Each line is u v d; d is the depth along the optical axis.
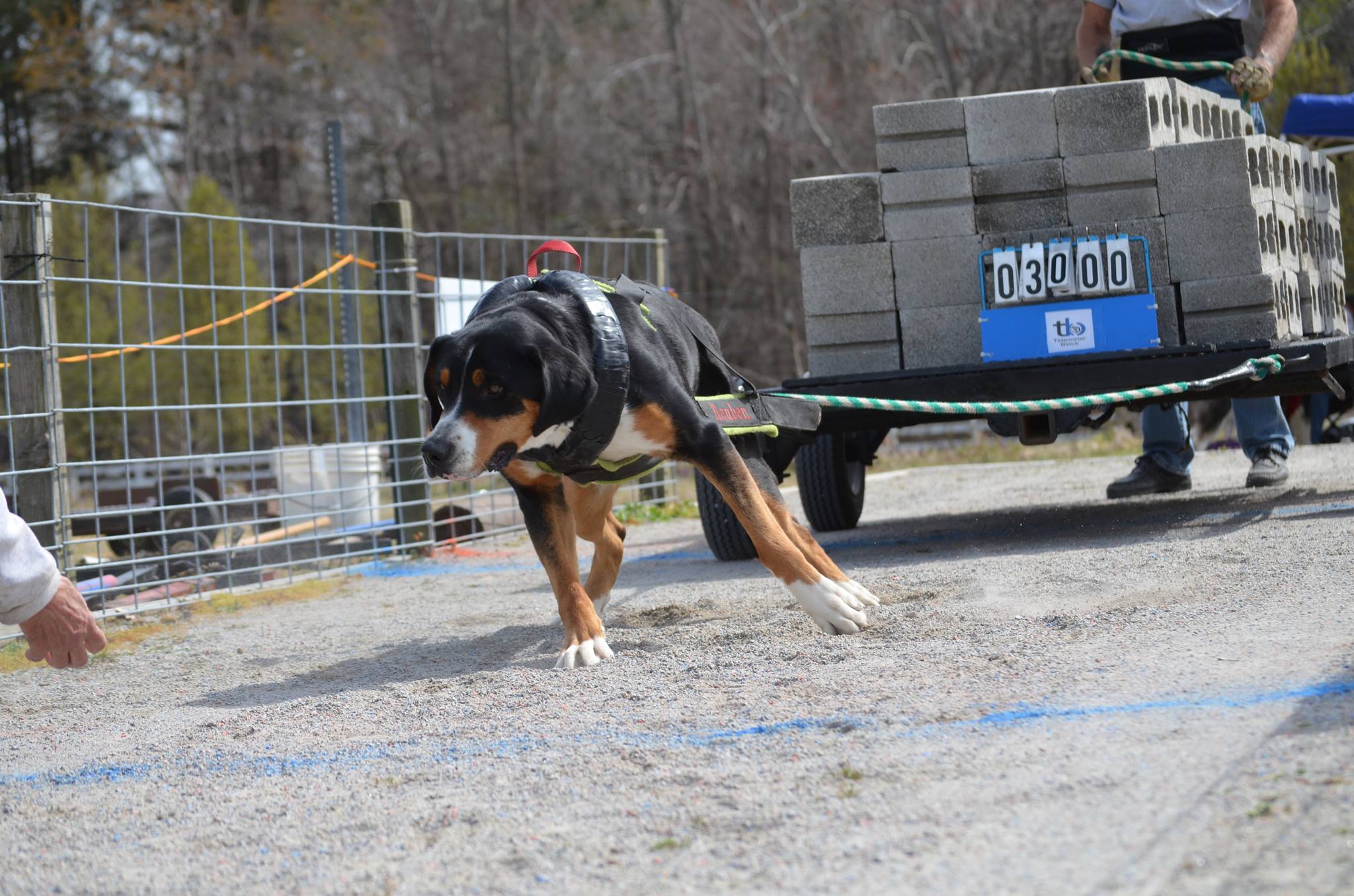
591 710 3.41
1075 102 5.46
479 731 3.31
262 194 33.03
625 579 6.11
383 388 8.20
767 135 29.05
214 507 8.15
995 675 3.28
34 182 31.44
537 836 2.44
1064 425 5.48
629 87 33.06
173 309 21.47
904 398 5.64
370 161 33.16
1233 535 5.21
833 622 4.06
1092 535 5.85
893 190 5.68
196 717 3.88
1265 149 5.55
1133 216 5.45
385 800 2.78
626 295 4.18
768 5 29.14
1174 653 3.28
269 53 32.50
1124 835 2.13
